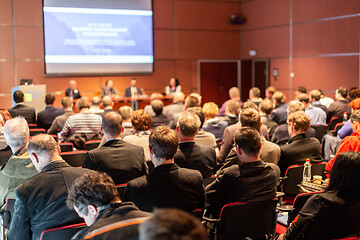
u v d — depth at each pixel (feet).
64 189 7.22
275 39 36.29
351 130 13.15
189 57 39.40
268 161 11.10
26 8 33.04
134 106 31.76
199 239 3.05
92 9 34.58
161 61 38.27
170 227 3.00
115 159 9.71
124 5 35.60
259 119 11.57
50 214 7.13
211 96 40.70
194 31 39.34
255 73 39.50
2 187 9.18
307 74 33.12
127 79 36.83
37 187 7.16
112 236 5.25
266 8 37.17
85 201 5.58
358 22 28.30
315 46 32.07
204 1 39.45
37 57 33.76
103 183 5.65
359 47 28.35
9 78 33.14
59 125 18.56
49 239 6.73
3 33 32.63
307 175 11.05
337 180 6.93
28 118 21.12
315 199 7.07
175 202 7.51
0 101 33.01
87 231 5.37
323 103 24.08
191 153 10.11
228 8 40.55
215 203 8.94
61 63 34.27
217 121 15.64
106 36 35.37
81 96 33.81
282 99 20.93
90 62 35.17
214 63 40.45
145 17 36.55
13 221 7.24
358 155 6.89
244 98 41.19
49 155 7.58
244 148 8.56
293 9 33.96
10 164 9.14
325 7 30.86
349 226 6.93
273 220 9.02
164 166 7.62
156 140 7.59
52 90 34.45
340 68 29.99
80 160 12.96
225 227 8.43
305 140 11.59
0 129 13.69
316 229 7.07
